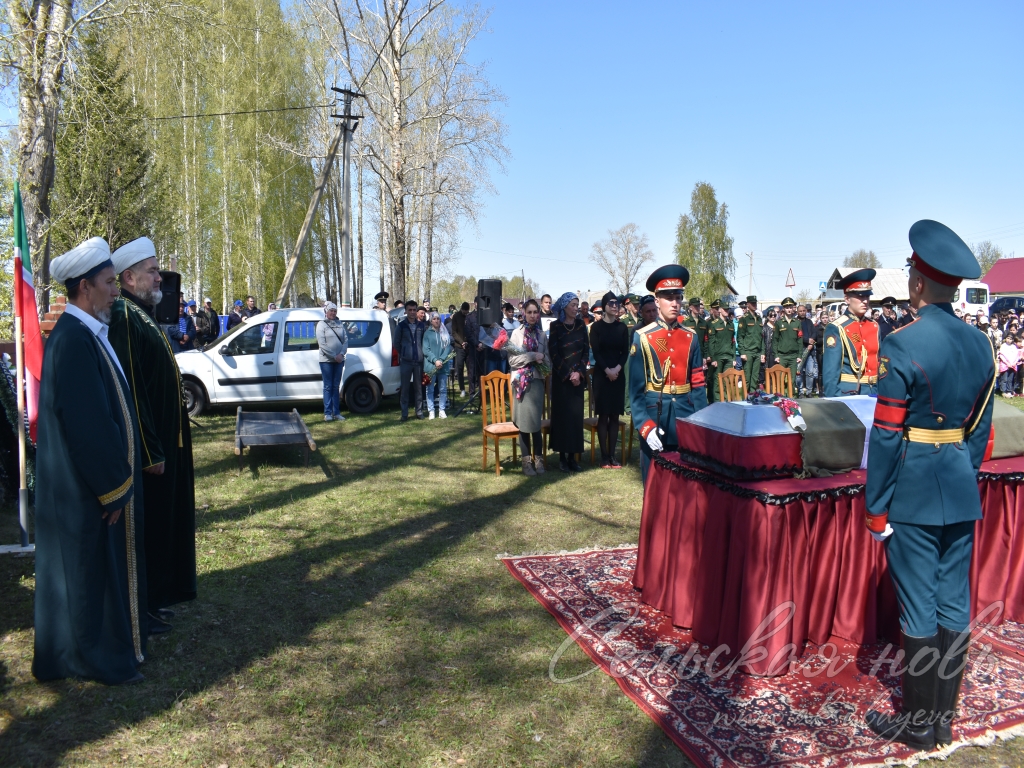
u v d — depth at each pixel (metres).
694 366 4.61
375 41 23.75
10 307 7.86
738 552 3.38
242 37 25.00
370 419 10.57
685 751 2.79
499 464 7.19
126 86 20.64
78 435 2.98
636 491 6.58
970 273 2.73
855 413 3.80
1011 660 3.49
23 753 2.74
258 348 10.73
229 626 3.84
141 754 2.77
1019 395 15.07
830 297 36.31
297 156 29.84
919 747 2.82
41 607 3.15
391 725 2.98
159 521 3.77
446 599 4.22
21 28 9.41
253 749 2.81
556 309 7.20
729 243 62.22
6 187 8.91
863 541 3.54
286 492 6.51
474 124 25.27
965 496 2.82
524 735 2.91
